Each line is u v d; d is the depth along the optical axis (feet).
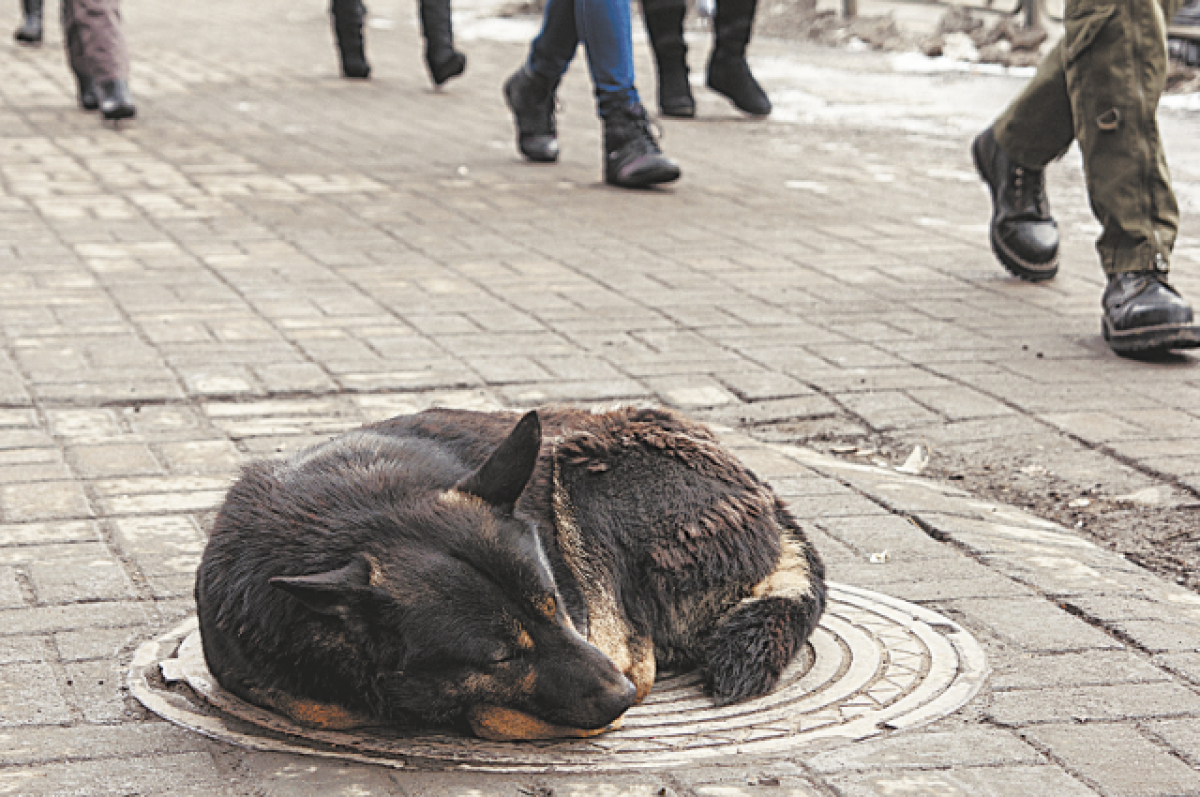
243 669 11.19
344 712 11.00
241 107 50.06
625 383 21.57
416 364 22.17
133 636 13.00
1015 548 15.53
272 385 20.88
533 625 10.74
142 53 65.21
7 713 11.46
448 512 11.03
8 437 18.44
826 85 58.95
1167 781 10.32
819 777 10.34
